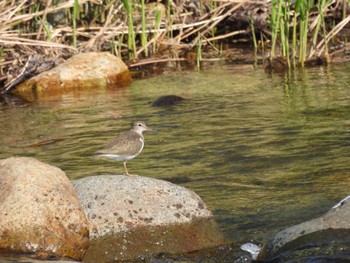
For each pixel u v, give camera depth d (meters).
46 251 8.46
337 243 8.27
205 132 13.84
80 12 21.36
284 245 8.48
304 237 8.45
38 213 8.55
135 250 8.79
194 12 21.88
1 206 8.58
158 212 9.09
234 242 9.07
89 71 18.58
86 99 17.16
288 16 19.17
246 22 21.95
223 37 21.47
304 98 15.87
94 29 20.44
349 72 18.08
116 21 20.80
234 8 21.33
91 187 9.23
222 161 12.18
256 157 12.27
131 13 20.23
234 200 10.40
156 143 13.36
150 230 8.96
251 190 10.78
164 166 12.09
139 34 21.66
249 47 21.56
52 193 8.70
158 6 21.75
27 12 20.98
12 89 18.42
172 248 8.88
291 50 20.48
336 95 15.95
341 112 14.61
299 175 11.32
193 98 16.47
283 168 11.70
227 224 9.55
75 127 14.75
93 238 8.77
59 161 12.67
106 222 8.90
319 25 19.97
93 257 8.65
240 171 11.65
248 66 19.47
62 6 19.61
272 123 14.16
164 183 9.45
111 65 18.73
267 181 11.12
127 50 20.56
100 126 14.71
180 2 21.69
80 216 8.73
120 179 9.35
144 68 20.00
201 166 11.99
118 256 8.72
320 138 13.07
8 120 15.61
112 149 10.38
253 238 9.16
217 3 22.12
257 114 14.84
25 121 15.44
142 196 9.19
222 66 19.67
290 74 18.31
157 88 17.72
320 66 18.98
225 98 16.30
